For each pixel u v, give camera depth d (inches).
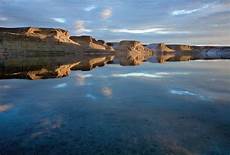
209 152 303.6
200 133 363.3
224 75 1114.1
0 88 741.3
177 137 348.5
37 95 632.4
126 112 472.7
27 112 470.6
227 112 469.4
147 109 494.9
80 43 7219.5
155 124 403.5
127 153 299.4
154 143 328.5
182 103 544.7
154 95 635.5
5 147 313.0
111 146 318.3
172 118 434.0
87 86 784.3
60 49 4913.9
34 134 356.2
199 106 516.7
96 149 309.4
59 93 661.9
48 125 395.9
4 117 437.7
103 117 441.1
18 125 394.6
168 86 782.5
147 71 1333.7
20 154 294.8
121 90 710.5
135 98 598.5
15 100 571.8
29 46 4013.3
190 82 877.8
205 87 760.3
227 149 311.0
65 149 308.8
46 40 4749.0
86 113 464.8
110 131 371.6
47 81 904.9
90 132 365.7
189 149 311.3
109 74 1165.7
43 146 316.5
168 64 2014.0
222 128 383.2
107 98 599.2
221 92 673.6
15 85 801.6
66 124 401.7
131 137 348.2
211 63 2138.3
